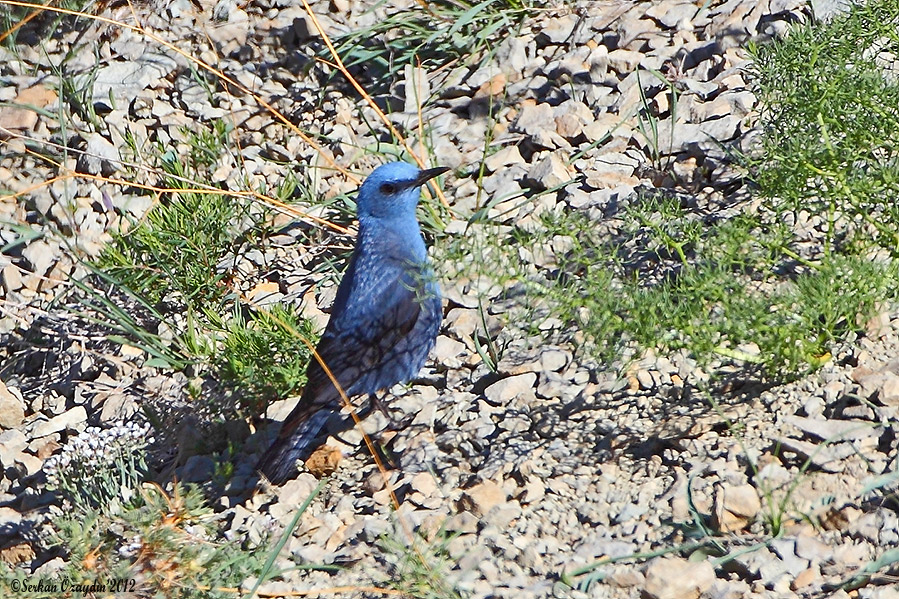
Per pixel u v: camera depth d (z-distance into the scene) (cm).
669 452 952
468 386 1126
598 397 1047
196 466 1102
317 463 1059
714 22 1459
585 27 1532
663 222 1134
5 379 1345
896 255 993
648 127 1373
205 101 1587
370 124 1513
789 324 946
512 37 1541
